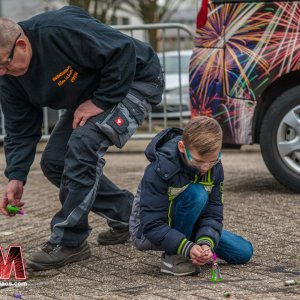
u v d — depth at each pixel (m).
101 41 5.75
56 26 5.73
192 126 5.21
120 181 10.59
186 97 16.20
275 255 6.26
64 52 5.74
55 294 5.33
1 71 5.70
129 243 6.82
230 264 6.01
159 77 6.29
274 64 8.70
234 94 8.87
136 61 6.09
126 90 5.93
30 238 7.20
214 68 8.95
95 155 5.93
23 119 6.31
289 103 8.83
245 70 8.80
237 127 8.92
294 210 8.00
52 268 6.03
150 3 30.88
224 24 8.88
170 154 5.43
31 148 6.36
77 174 5.91
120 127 5.96
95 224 7.71
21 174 6.29
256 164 12.25
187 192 5.51
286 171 8.92
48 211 8.52
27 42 5.70
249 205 8.35
